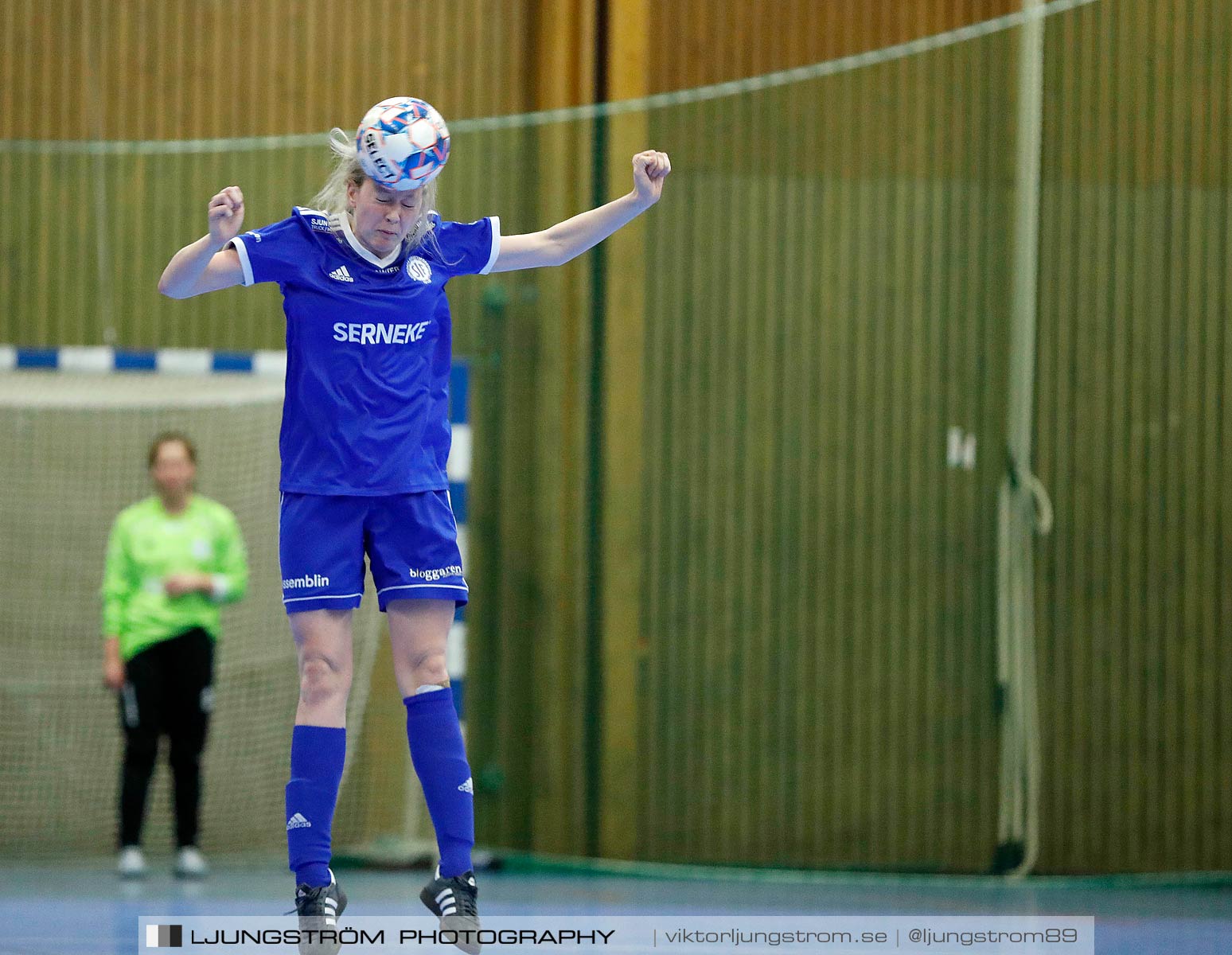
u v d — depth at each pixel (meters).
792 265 24.78
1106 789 24.28
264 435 24.80
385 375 11.45
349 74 25.08
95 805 24.61
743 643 24.69
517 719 24.75
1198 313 24.67
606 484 24.77
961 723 24.44
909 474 24.67
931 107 24.83
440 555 11.67
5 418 24.69
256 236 11.27
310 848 11.15
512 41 25.27
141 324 24.95
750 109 24.84
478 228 12.10
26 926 16.23
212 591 22.45
